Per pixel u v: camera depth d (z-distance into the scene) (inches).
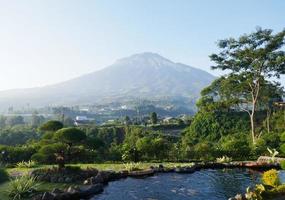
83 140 1084.5
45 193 810.8
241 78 1998.0
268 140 1672.0
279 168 1358.3
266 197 786.2
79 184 978.1
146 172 1192.2
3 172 962.7
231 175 1200.8
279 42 1937.7
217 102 2153.1
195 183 1063.6
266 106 2351.1
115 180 1099.3
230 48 2016.5
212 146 1662.2
